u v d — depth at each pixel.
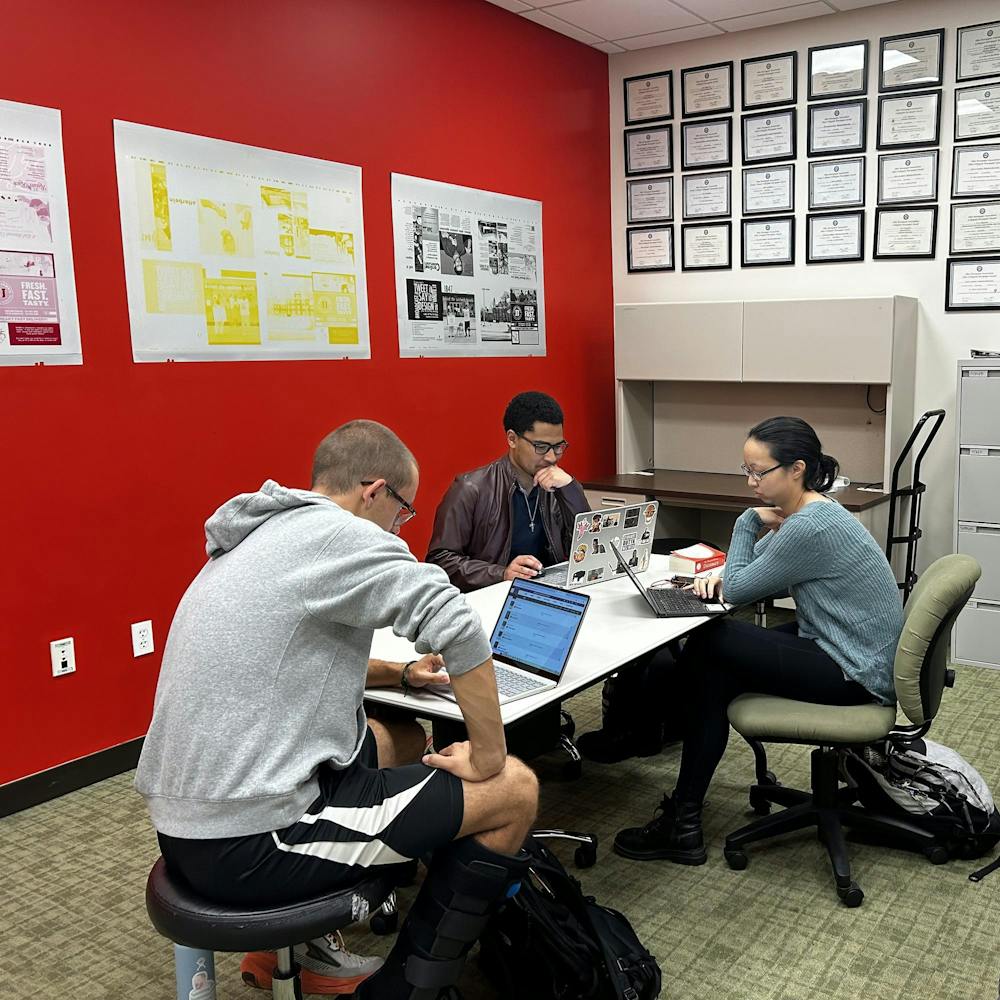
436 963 1.59
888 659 2.31
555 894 1.87
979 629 3.93
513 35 4.44
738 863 2.42
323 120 3.58
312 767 1.47
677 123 4.95
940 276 4.35
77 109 2.83
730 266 4.91
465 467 4.37
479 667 1.54
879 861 2.46
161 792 1.47
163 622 3.19
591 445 5.20
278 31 3.39
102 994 1.99
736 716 2.36
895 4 4.27
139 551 3.10
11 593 2.78
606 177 5.17
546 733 2.87
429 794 1.56
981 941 2.10
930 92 4.25
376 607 1.48
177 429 3.17
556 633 2.05
